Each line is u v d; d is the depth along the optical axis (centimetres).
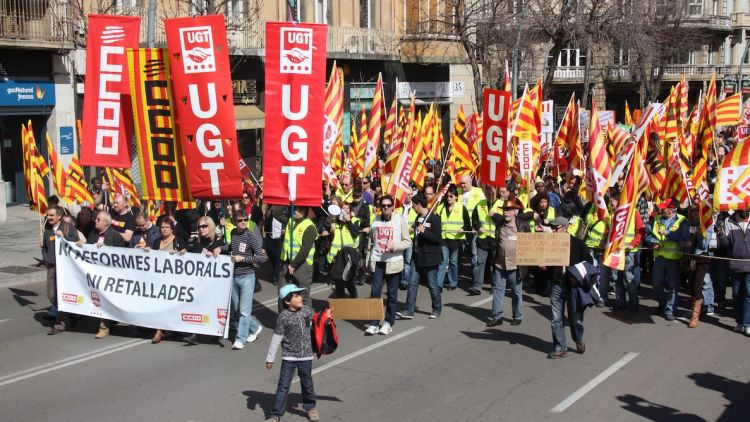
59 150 2622
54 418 887
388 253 1246
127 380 1020
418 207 1337
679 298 1543
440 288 1360
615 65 5691
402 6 3788
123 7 2641
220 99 1193
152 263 1184
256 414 902
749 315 1257
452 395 962
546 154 2367
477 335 1247
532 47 4478
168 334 1234
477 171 1980
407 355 1134
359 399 951
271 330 1277
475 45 3375
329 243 1573
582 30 3391
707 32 6091
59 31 2530
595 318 1370
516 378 1028
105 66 1266
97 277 1218
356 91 3534
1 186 2408
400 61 3712
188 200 1259
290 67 1163
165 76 1227
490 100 1466
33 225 2366
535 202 1458
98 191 1836
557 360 1109
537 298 1526
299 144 1167
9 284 1656
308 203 1172
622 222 1242
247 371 1060
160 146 1252
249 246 1155
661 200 1540
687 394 972
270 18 3139
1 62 2462
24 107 2509
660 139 1956
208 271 1158
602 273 1430
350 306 1093
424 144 2186
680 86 2017
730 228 1277
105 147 1286
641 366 1084
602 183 1416
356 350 1159
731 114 2244
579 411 908
